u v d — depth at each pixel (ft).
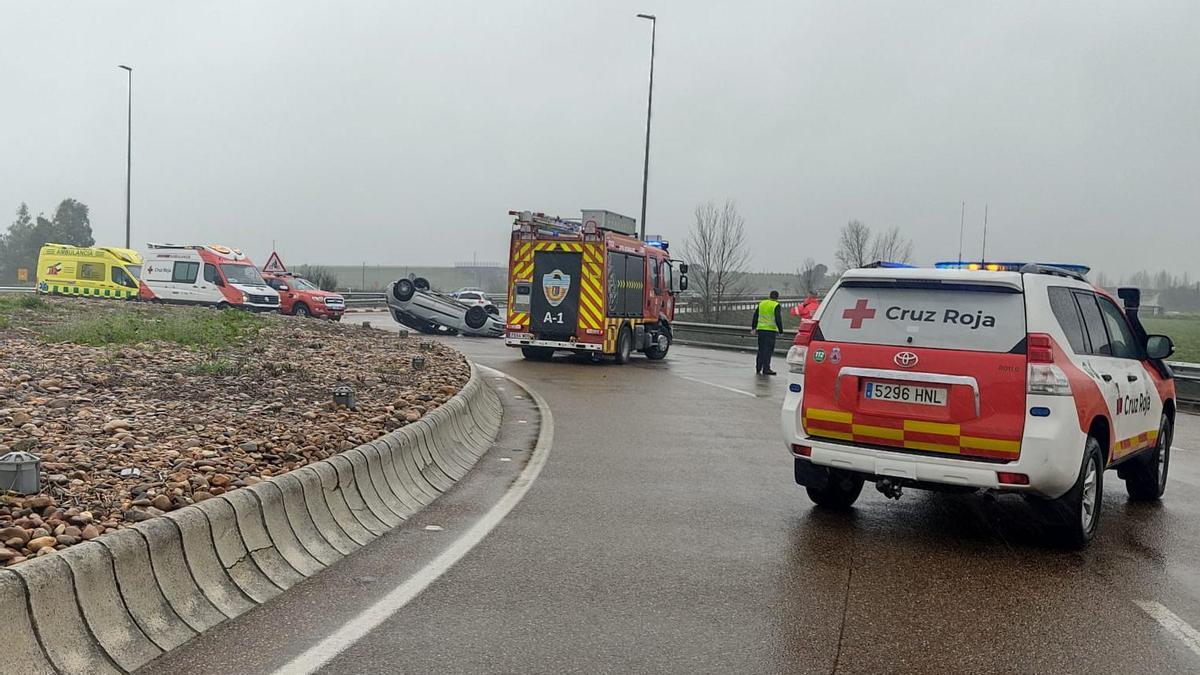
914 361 23.16
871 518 26.22
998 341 22.56
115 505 19.93
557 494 28.17
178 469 23.54
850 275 24.81
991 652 16.38
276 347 60.90
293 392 39.75
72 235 280.72
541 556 21.45
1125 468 30.07
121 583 14.89
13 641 12.66
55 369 40.55
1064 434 22.00
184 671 14.29
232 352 54.49
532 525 24.32
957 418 22.58
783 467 33.55
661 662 15.43
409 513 25.34
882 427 23.43
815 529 24.79
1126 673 15.58
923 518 26.43
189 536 16.70
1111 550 23.63
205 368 43.70
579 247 75.66
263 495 19.35
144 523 15.96
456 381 47.80
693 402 52.75
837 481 26.81
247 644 15.52
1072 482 22.41
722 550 22.41
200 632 15.79
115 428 28.14
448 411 33.71
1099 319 26.78
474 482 29.96
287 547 19.62
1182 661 16.17
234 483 22.47
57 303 95.30
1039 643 16.87
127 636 14.52
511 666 15.05
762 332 73.00
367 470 24.62
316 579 19.22
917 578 20.68
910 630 17.37
